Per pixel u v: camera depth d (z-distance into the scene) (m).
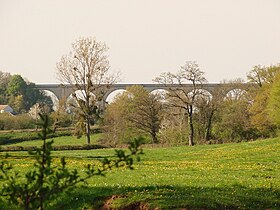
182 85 80.38
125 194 19.70
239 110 85.31
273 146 48.31
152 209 17.83
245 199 19.30
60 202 19.14
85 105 78.00
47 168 8.94
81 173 26.14
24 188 8.97
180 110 83.31
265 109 77.56
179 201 18.33
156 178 24.70
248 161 38.66
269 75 89.62
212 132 86.38
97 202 19.16
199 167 33.12
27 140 85.00
